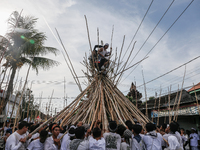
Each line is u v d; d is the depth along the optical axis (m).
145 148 3.46
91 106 4.70
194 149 7.18
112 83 5.94
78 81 5.77
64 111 4.71
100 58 6.52
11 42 8.37
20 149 3.04
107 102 5.23
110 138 3.21
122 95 5.73
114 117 4.80
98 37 5.20
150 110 14.22
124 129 3.51
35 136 3.71
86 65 6.63
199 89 12.66
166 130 4.28
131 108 5.29
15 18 7.56
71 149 2.88
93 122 4.02
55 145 3.37
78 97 5.04
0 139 4.97
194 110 9.20
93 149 2.87
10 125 6.27
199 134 7.62
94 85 5.80
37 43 9.53
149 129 3.57
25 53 9.70
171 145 3.48
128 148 3.21
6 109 11.47
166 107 12.06
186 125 11.82
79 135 2.99
